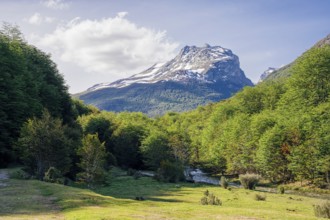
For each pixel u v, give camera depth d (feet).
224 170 369.71
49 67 334.85
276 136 278.05
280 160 278.26
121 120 505.25
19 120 230.48
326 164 235.40
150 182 260.01
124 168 380.99
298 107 313.32
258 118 331.98
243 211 97.19
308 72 317.42
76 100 572.51
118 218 72.95
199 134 529.04
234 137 333.83
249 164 311.68
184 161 356.38
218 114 463.83
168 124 635.25
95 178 188.34
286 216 90.48
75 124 335.47
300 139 270.05
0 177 153.99
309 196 209.05
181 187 234.79
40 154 176.65
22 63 257.34
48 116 189.06
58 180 157.99
